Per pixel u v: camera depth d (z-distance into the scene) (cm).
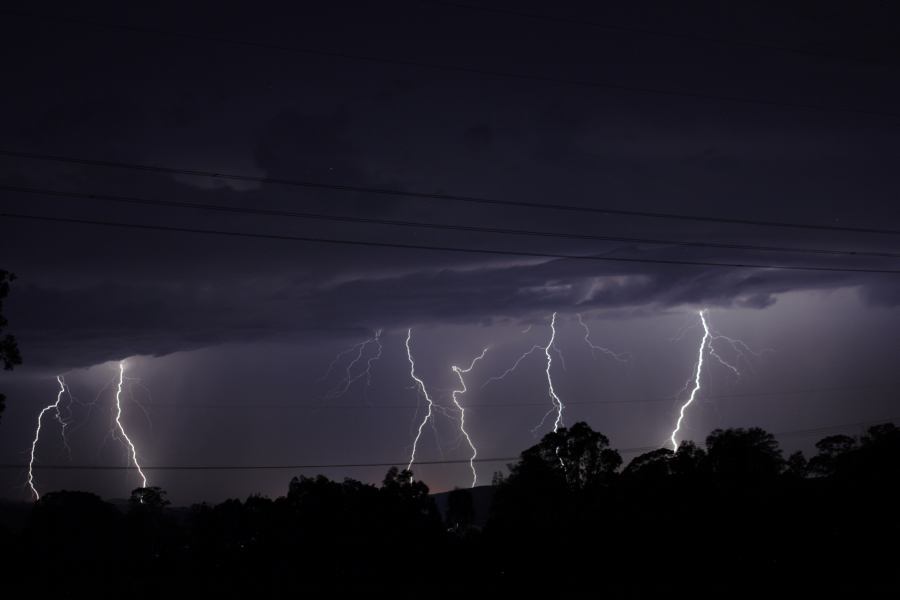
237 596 5031
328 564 5181
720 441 5447
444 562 5053
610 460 5594
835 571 3772
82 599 5231
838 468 4709
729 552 4181
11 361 3466
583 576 4331
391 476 5938
